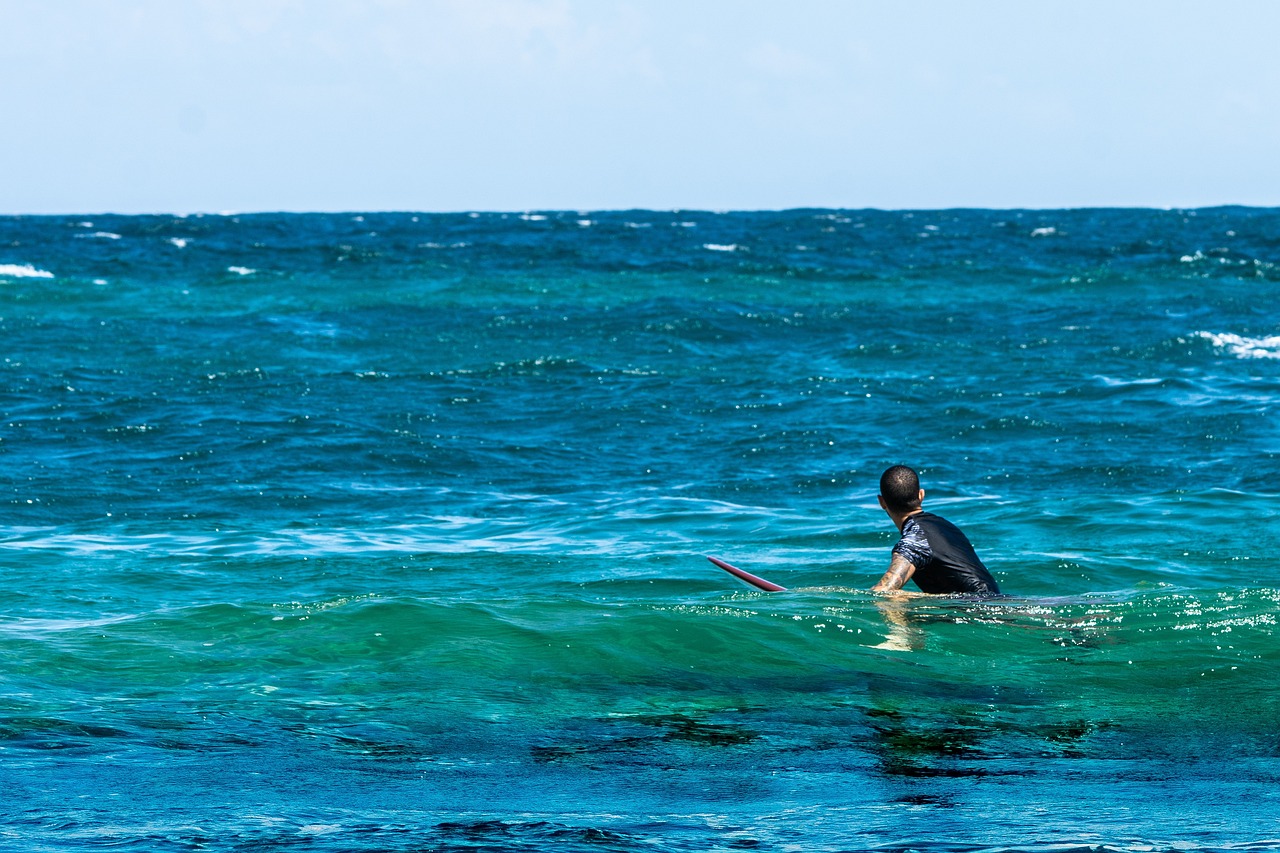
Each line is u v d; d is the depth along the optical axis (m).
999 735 22.06
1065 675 25.86
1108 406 75.81
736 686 24.98
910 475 32.78
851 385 84.00
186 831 16.34
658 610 30.02
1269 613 30.50
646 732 22.06
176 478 58.56
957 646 27.84
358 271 164.88
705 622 28.94
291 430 69.12
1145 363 93.44
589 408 77.31
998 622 29.59
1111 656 27.22
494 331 110.31
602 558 41.41
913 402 78.12
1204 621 29.84
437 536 46.28
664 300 129.00
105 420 70.88
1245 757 20.75
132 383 83.69
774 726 22.47
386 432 69.25
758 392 82.00
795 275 160.38
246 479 58.59
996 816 17.39
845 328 113.00
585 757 20.58
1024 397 78.75
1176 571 38.75
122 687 24.36
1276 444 65.06
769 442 67.88
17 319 115.06
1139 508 49.00
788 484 58.28
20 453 62.88
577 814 17.47
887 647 27.70
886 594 31.50
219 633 28.28
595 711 23.30
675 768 20.00
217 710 22.97
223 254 195.75
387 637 27.75
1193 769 20.03
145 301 130.62
